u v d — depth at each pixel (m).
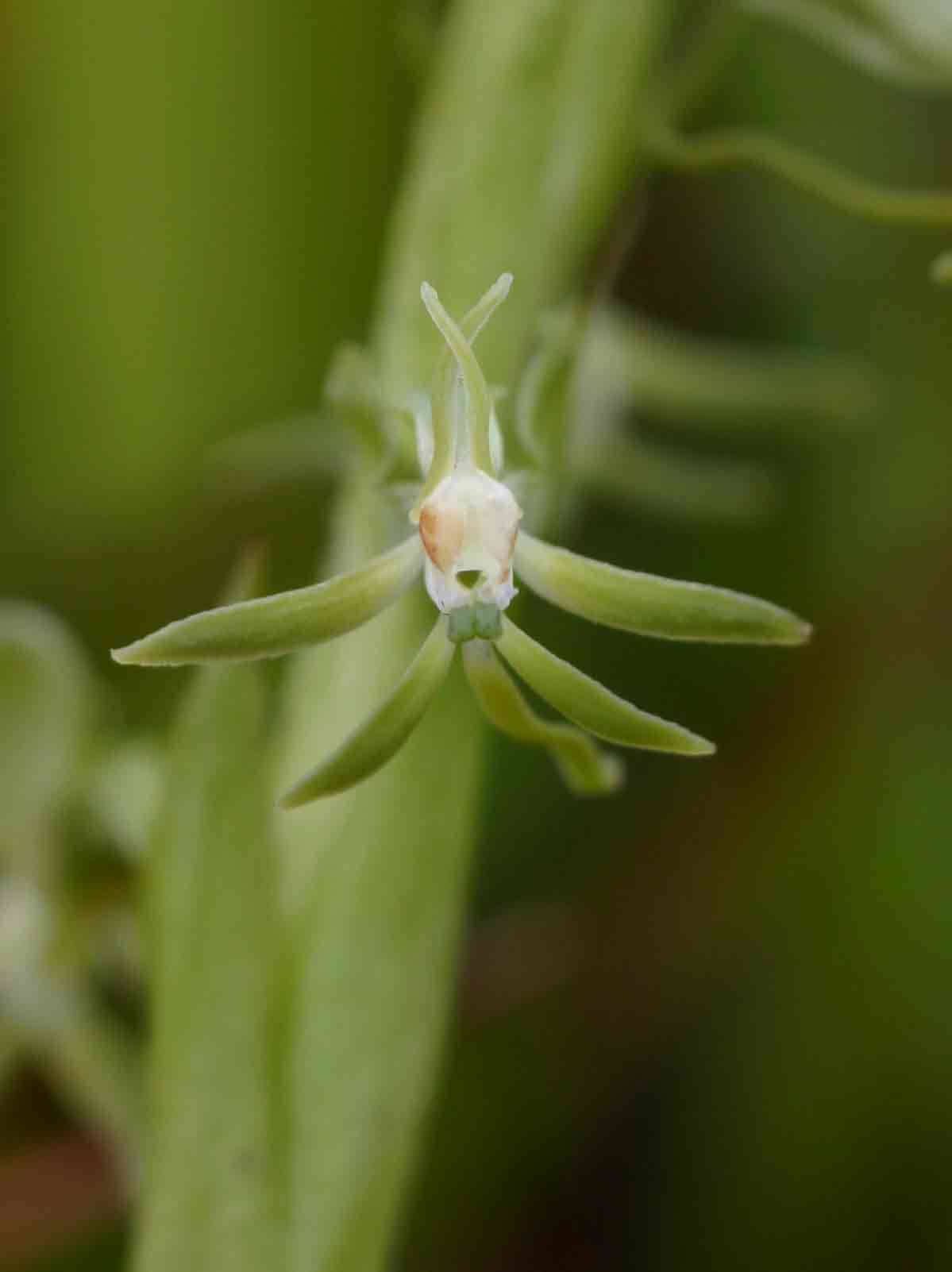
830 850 0.15
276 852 0.10
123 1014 0.14
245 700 0.10
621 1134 0.15
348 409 0.09
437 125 0.11
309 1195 0.10
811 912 0.15
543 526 0.10
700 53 0.11
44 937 0.12
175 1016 0.10
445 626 0.09
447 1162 0.15
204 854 0.10
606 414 0.14
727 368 0.14
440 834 0.10
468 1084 0.15
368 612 0.09
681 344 0.14
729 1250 0.14
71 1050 0.12
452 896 0.10
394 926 0.10
